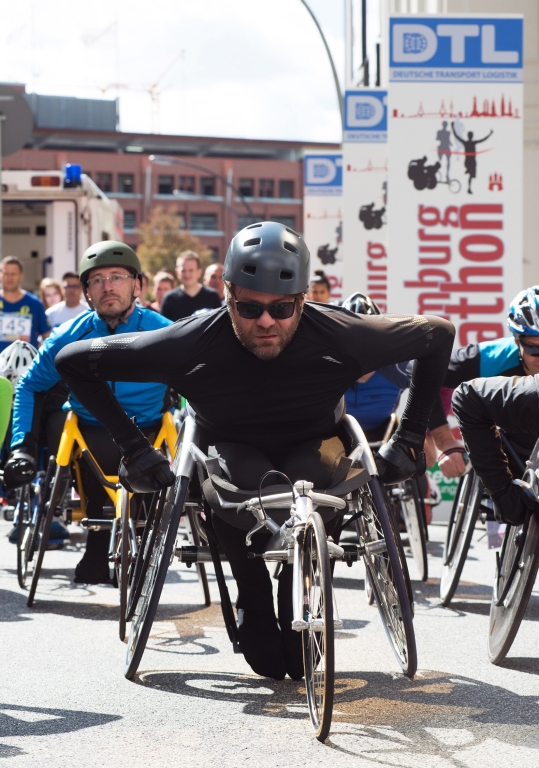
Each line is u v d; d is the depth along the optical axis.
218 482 4.46
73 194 16.33
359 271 17.02
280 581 4.86
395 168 10.54
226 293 4.20
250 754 3.73
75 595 6.93
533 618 6.12
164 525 4.66
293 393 4.36
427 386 4.64
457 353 6.21
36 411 6.60
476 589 7.19
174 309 13.97
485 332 10.57
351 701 4.42
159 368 4.29
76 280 13.27
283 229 4.17
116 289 6.32
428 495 9.45
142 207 100.88
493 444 5.01
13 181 16.17
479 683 4.69
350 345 4.27
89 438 6.39
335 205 23.28
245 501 4.39
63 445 6.41
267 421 4.49
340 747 3.81
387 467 4.73
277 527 4.36
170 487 4.64
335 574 7.77
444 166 10.52
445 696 4.48
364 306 6.52
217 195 103.19
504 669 4.95
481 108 10.52
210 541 4.82
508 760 3.66
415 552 7.66
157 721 4.14
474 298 10.56
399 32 10.47
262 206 103.50
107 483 6.28
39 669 4.97
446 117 10.52
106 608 6.52
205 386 4.33
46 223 17.05
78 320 6.51
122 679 4.80
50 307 14.51
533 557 4.75
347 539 8.47
